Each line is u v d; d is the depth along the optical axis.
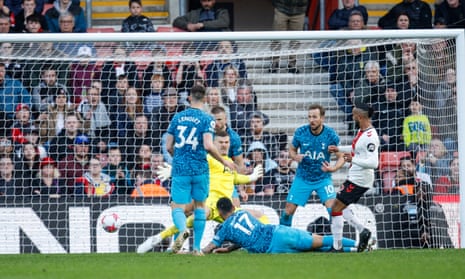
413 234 36.50
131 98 40.53
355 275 19.92
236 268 22.34
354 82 41.22
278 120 42.88
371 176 31.94
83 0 50.41
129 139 40.41
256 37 35.94
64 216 35.94
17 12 46.97
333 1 51.22
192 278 19.27
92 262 26.20
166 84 41.25
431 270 21.52
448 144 38.09
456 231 36.56
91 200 36.00
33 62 41.22
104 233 35.91
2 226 35.91
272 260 25.78
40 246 35.84
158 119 40.78
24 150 39.19
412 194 36.84
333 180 42.75
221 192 33.66
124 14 51.41
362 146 31.48
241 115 41.19
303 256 27.95
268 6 56.75
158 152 40.66
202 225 29.45
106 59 39.25
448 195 37.16
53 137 40.19
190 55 39.94
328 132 33.72
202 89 29.19
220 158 28.59
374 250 32.91
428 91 38.81
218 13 46.50
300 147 34.00
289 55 41.12
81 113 40.44
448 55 38.16
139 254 31.23
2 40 35.72
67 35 35.88
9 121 40.25
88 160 39.91
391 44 41.16
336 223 31.91
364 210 36.56
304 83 43.34
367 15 47.00
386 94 40.47
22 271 22.48
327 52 42.59
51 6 47.31
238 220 30.22
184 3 50.94
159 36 35.81
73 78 40.88
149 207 36.16
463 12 47.88
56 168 39.41
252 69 43.09
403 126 39.25
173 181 29.02
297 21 46.84
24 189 39.06
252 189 39.84
